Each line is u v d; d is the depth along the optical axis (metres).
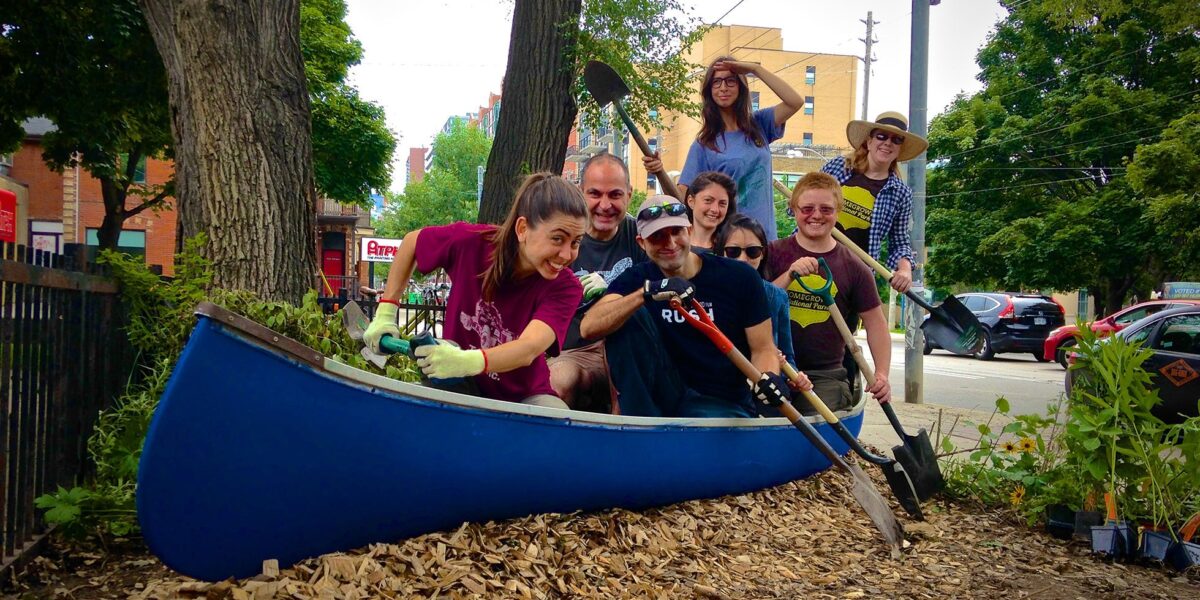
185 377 2.08
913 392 9.85
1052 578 3.20
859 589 2.99
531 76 7.37
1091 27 22.42
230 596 2.33
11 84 13.24
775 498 4.04
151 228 28.91
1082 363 3.94
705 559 3.11
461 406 2.65
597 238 4.31
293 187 5.10
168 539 2.24
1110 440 3.62
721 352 3.90
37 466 3.00
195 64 4.87
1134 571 3.34
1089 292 24.83
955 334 5.15
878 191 5.48
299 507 2.40
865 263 5.00
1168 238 20.11
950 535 3.75
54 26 12.32
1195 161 17.58
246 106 4.93
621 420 3.18
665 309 3.89
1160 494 3.54
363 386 2.40
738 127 5.25
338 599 2.32
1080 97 22.47
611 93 5.05
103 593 2.57
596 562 2.86
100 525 3.05
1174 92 21.28
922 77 10.07
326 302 5.42
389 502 2.58
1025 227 22.62
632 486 3.32
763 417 4.18
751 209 5.25
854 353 4.49
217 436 2.18
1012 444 4.37
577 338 4.10
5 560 2.68
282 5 5.08
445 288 24.72
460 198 56.62
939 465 4.79
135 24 12.51
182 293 3.99
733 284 3.85
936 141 24.86
